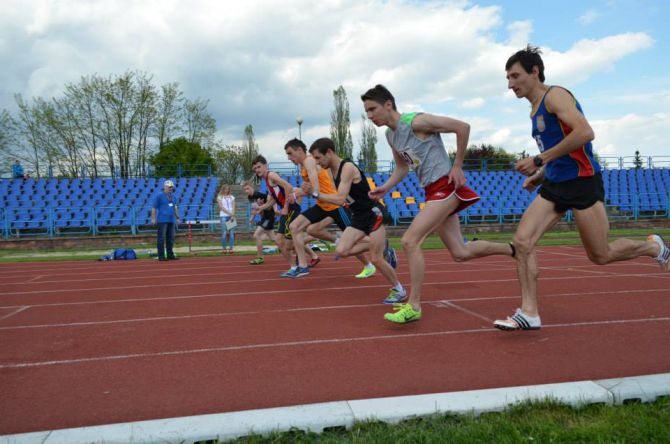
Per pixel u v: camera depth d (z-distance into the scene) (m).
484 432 1.94
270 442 1.96
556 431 1.93
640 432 1.92
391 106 3.65
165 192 10.92
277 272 7.96
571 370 2.80
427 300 5.04
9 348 3.54
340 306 4.86
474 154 42.25
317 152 4.93
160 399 2.50
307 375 2.81
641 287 5.61
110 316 4.64
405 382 2.66
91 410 2.38
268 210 9.18
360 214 4.93
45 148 27.47
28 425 2.23
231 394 2.54
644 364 2.88
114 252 11.55
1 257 12.77
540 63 3.21
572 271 7.18
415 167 3.70
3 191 20.12
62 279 7.79
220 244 16.28
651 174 25.97
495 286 5.96
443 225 3.83
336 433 2.04
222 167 40.19
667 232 17.81
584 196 3.19
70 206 19.09
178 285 6.70
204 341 3.62
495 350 3.22
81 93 27.55
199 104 31.81
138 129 29.50
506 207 21.66
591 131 2.93
